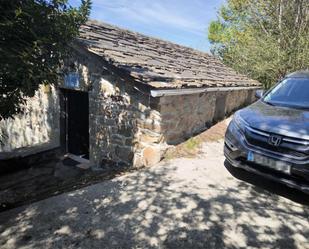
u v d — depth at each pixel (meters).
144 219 3.49
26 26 3.53
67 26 4.06
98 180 5.15
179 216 3.58
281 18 15.41
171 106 6.03
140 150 5.95
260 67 14.49
